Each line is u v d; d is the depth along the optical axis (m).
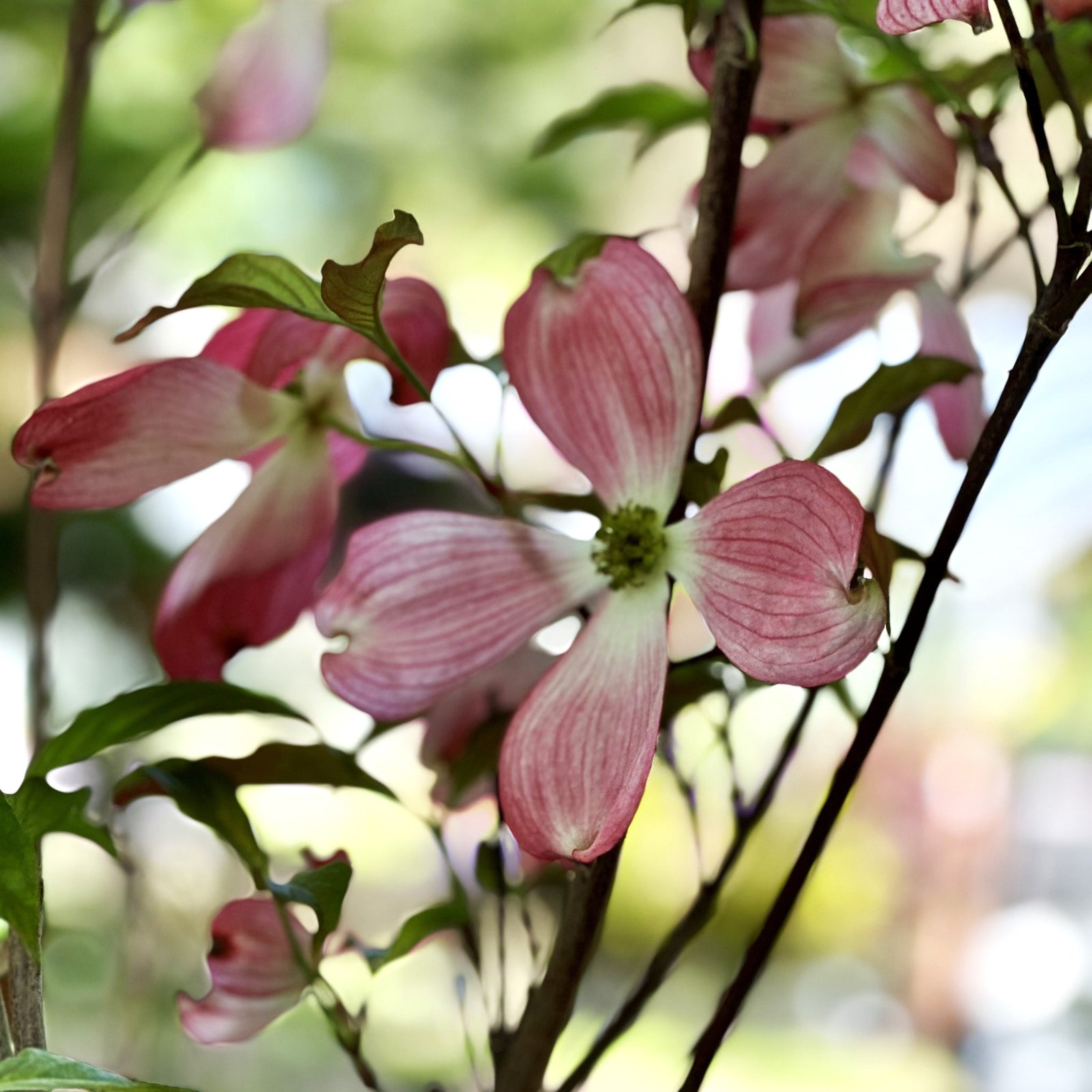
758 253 0.89
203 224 2.13
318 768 0.86
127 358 1.58
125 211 1.04
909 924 3.07
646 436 0.84
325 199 2.29
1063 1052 2.99
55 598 0.99
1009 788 3.10
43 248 1.02
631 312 0.84
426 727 0.88
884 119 0.89
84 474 0.84
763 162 0.89
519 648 0.87
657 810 1.94
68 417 0.84
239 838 0.85
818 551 0.80
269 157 2.17
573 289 0.84
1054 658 2.92
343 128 2.32
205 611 0.87
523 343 0.84
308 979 0.86
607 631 0.83
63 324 1.01
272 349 0.85
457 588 0.84
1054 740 3.08
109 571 1.82
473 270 2.41
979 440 0.81
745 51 0.84
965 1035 3.02
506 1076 0.84
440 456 0.85
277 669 1.68
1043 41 0.82
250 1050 1.72
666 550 0.83
